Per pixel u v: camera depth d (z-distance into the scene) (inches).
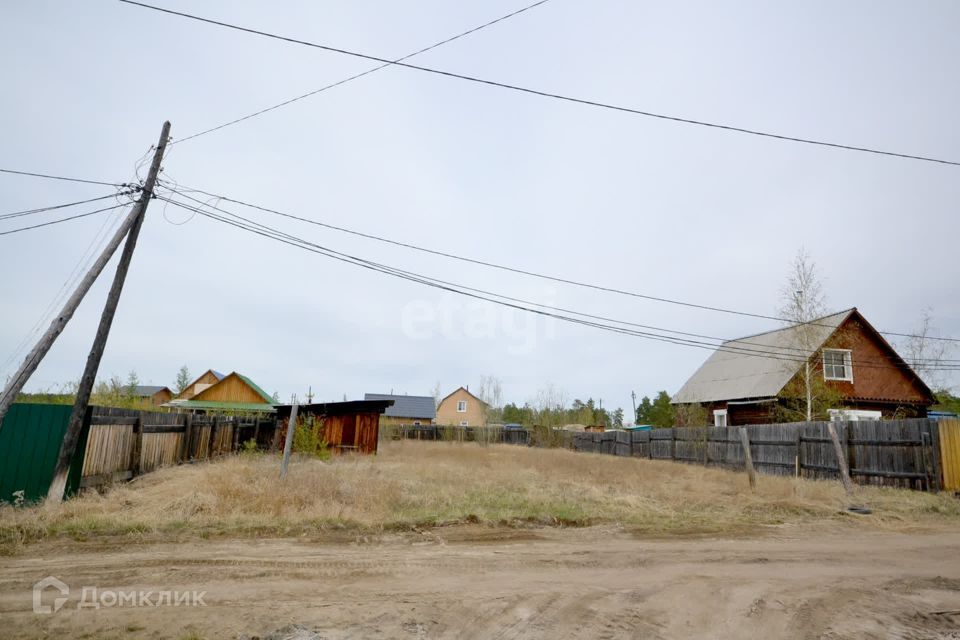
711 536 359.6
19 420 395.2
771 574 271.4
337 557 274.5
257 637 178.2
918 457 577.9
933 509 474.3
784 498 499.8
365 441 927.0
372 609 205.6
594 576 259.9
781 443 762.8
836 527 400.2
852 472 650.2
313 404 942.4
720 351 1355.8
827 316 921.5
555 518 387.2
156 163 458.9
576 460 909.2
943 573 281.7
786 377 979.3
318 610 202.7
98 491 430.6
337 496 403.5
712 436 917.2
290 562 262.2
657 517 411.8
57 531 303.1
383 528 341.1
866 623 211.0
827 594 241.0
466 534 337.4
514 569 266.7
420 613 203.8
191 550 277.9
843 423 663.1
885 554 320.5
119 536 298.8
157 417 563.8
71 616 190.5
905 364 1027.9
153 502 373.4
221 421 802.2
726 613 215.2
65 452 388.2
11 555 263.9
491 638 185.9
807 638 196.1
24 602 203.0
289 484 414.6
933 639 199.2
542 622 200.5
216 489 388.8
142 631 179.6
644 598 229.1
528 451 1212.5
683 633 196.2
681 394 1333.7
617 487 563.2
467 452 1061.8
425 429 1892.2
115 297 437.1
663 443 1064.8
